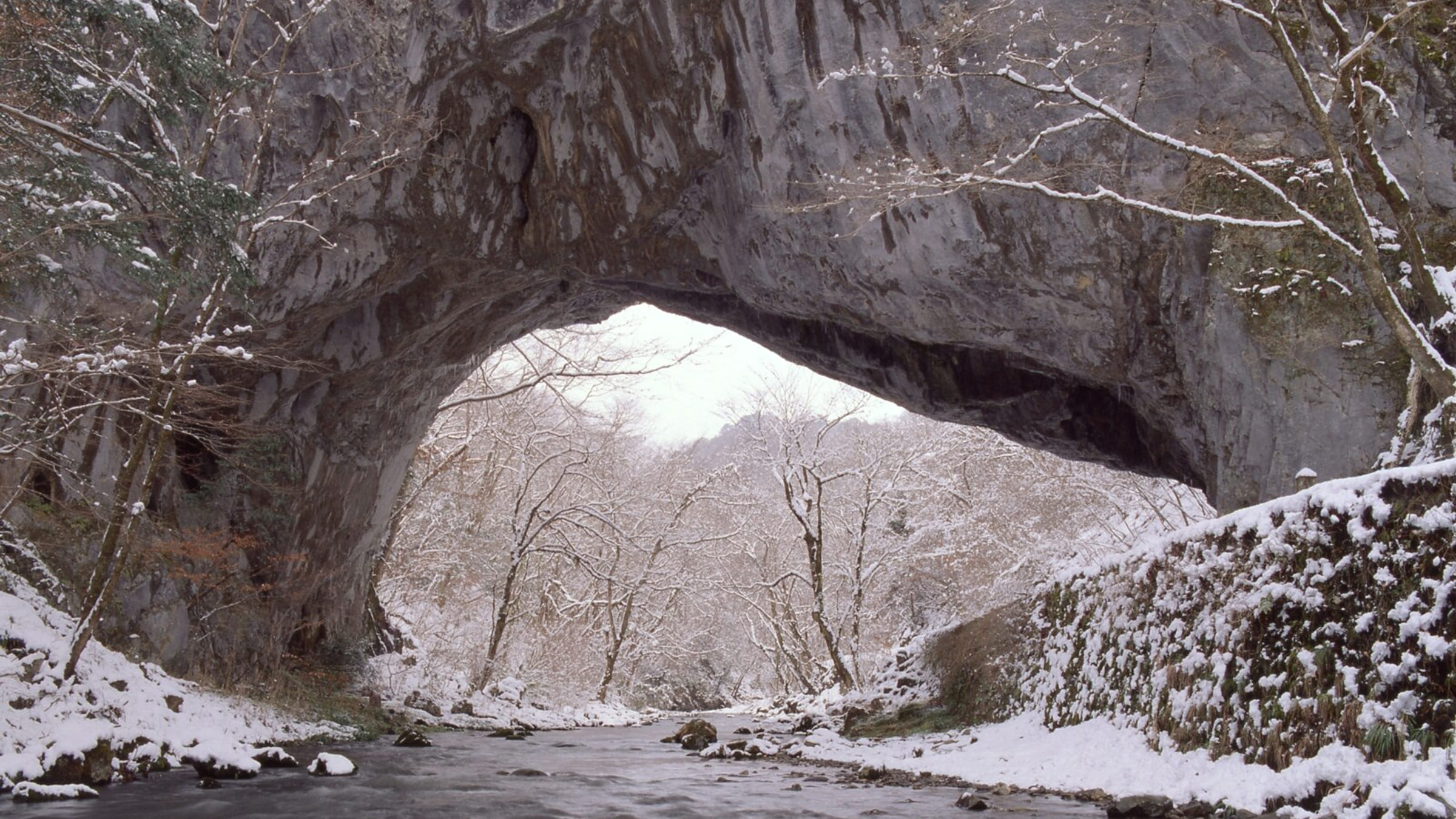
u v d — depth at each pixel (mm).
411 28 14430
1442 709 5996
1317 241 11039
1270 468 11234
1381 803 5711
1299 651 7355
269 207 12430
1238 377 11508
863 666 30016
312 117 14836
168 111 9273
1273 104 11406
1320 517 7621
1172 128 11859
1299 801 6492
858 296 14367
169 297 11031
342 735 15047
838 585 29656
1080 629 12539
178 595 14711
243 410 16688
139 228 9914
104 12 8039
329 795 8664
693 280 16375
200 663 14984
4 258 8133
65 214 8062
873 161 13414
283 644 17625
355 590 20922
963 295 13617
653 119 14727
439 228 15969
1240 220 8617
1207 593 9234
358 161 15062
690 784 10164
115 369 10352
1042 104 10047
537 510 27578
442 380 20344
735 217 15031
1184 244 11930
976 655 16891
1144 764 8844
